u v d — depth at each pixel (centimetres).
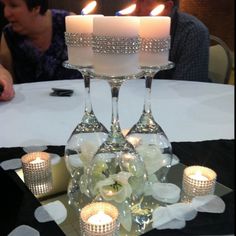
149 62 48
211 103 98
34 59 162
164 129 78
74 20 46
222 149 67
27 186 53
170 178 58
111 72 38
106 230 39
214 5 461
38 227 42
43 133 76
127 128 77
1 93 99
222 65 163
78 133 59
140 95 106
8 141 72
